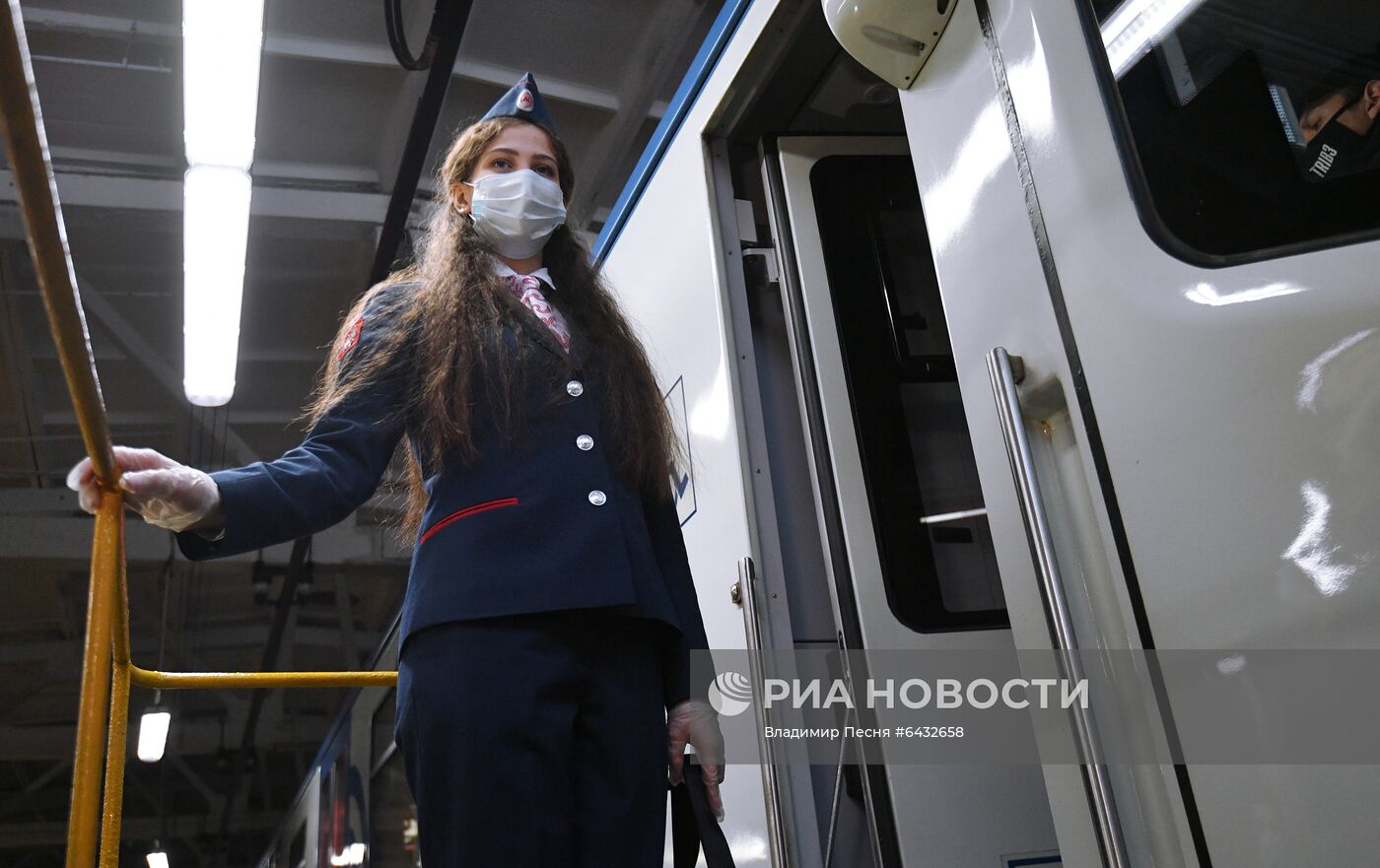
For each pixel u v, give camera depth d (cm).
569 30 535
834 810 214
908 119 181
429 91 524
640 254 301
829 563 232
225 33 364
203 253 469
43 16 524
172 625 1112
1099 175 137
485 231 135
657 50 538
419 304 125
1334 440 104
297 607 1120
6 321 716
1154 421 124
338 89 573
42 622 1034
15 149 80
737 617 234
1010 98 154
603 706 111
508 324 124
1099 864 129
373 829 604
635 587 114
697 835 120
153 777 1498
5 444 841
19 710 1173
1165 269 126
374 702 646
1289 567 107
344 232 633
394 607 799
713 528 248
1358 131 121
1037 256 145
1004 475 149
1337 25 130
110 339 749
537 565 110
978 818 206
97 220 628
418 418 121
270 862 1030
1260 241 119
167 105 585
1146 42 138
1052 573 133
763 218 271
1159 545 121
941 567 233
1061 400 141
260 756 1477
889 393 246
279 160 618
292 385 815
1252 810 109
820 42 243
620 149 586
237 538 99
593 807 107
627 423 129
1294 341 110
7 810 1535
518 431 117
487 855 100
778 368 258
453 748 103
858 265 256
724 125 266
